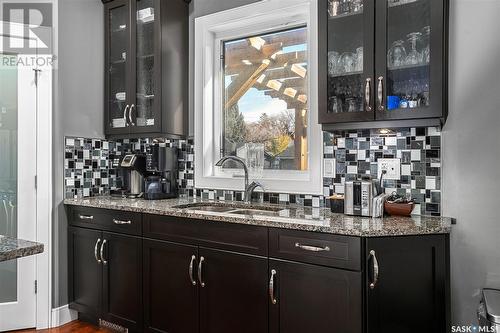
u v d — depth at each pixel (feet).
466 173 6.25
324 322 5.52
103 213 8.34
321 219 6.14
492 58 6.07
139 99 9.43
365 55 6.34
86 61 9.62
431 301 5.56
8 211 8.61
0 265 8.57
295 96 8.38
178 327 7.12
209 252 6.70
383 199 6.40
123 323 7.98
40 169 8.79
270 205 8.07
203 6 9.39
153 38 9.06
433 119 5.90
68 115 9.23
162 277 7.36
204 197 9.33
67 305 9.09
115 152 10.42
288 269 5.83
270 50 8.75
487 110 6.10
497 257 6.00
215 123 9.47
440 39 5.79
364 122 6.46
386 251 5.31
